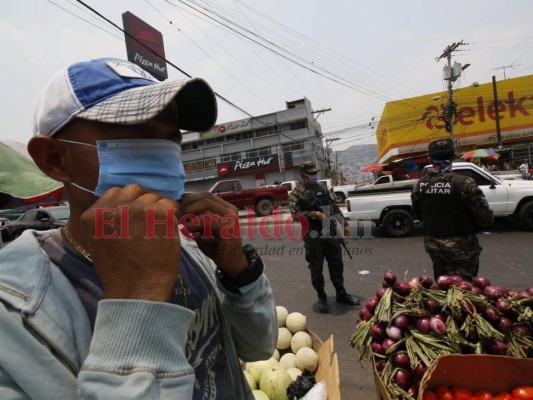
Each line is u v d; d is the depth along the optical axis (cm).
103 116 66
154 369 53
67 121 68
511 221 838
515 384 135
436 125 2433
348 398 254
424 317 154
